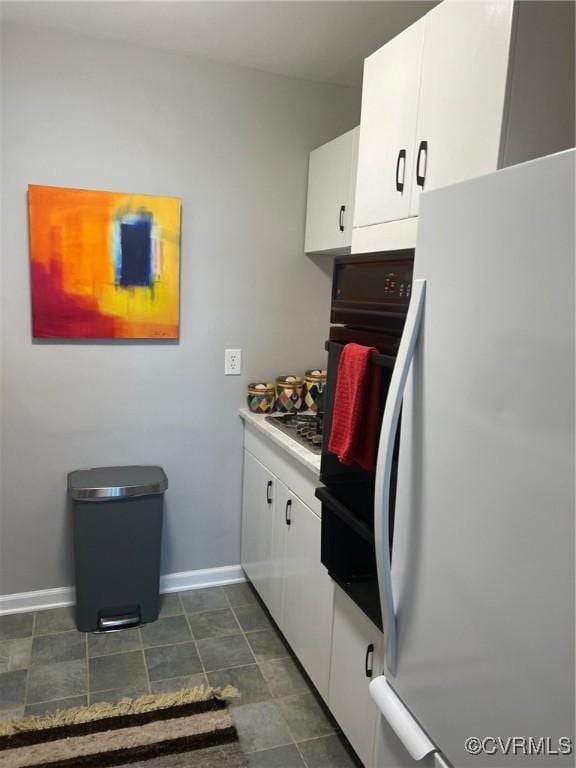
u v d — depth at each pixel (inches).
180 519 108.3
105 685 81.8
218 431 107.7
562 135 49.9
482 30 49.4
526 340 31.6
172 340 101.3
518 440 32.3
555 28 47.9
